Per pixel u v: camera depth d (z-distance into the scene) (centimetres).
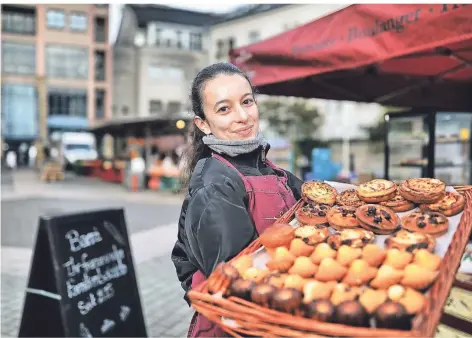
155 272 536
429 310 85
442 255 102
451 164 528
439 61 355
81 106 3703
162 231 813
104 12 3703
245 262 109
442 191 123
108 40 3734
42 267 287
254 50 322
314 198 140
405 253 100
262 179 136
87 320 288
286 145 1964
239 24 3472
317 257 106
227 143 137
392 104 471
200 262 124
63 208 1135
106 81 3731
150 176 1702
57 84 3631
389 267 96
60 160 2980
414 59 348
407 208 127
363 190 134
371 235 112
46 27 3591
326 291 94
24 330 283
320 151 1631
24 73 3612
